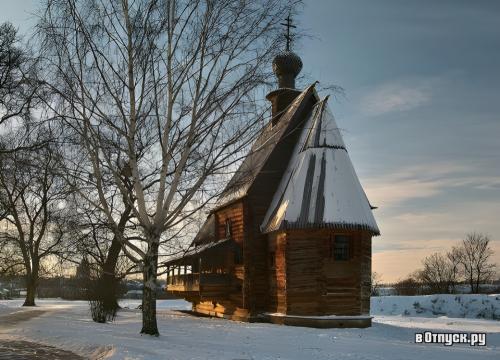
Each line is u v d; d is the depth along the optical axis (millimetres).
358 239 23891
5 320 23891
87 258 25391
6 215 36719
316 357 13617
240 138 16484
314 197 23906
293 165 26406
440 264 76562
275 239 25500
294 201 24328
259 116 16547
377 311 41969
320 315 23156
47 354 13812
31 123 16078
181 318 27875
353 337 19203
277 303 24859
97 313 23641
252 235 26594
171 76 16156
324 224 23094
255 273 26266
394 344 17281
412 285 77812
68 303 51125
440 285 74312
